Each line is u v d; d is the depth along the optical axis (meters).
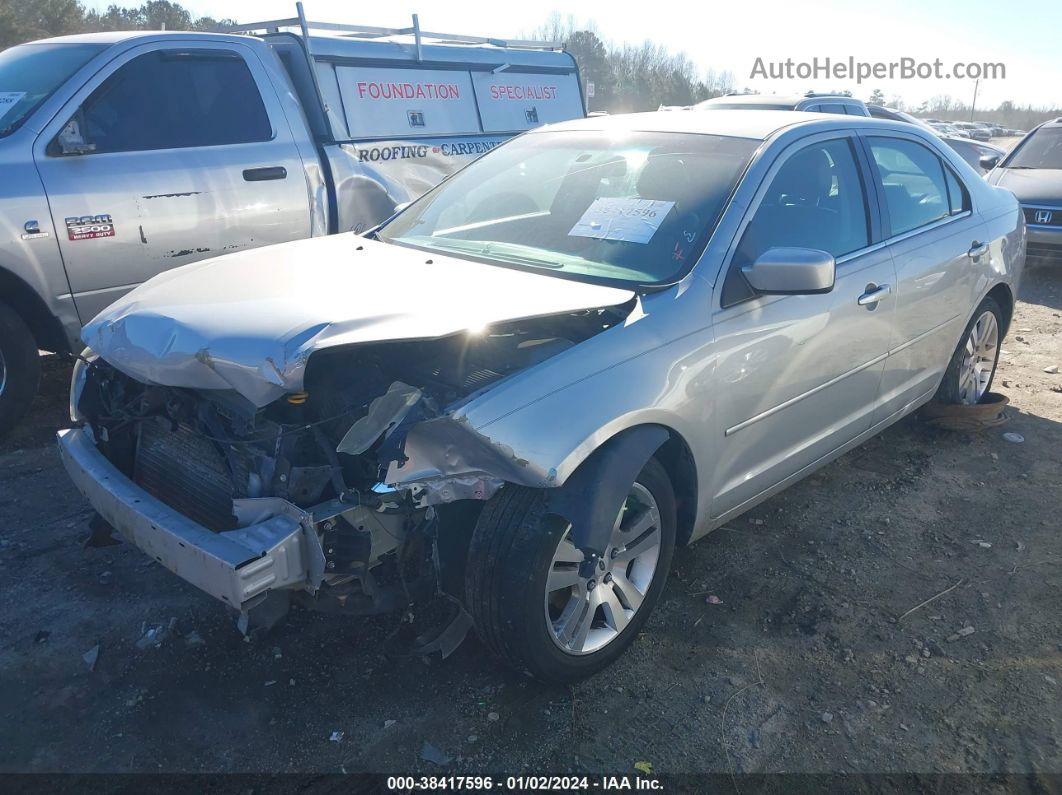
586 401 2.63
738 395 3.16
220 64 5.57
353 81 6.36
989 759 2.63
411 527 2.56
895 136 4.27
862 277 3.72
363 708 2.78
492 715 2.76
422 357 2.76
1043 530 3.98
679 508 3.19
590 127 4.12
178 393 2.93
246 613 2.45
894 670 3.01
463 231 3.69
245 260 3.36
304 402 2.61
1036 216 9.29
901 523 4.02
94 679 2.89
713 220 3.21
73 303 4.84
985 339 5.04
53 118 4.77
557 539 2.63
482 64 7.42
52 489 4.18
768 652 3.10
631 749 2.64
